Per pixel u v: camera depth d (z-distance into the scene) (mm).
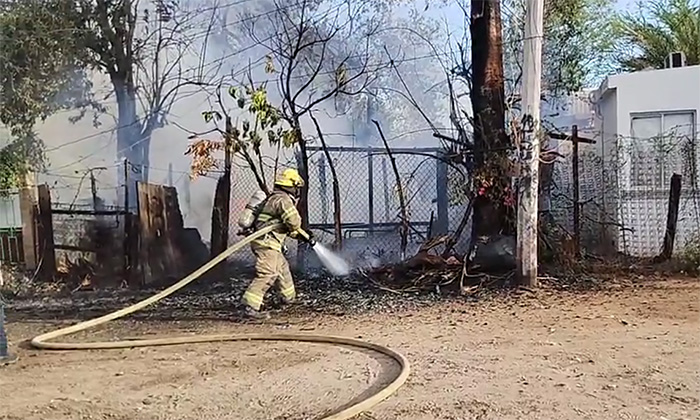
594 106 16234
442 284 9203
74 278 10805
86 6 14625
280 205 7855
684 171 11617
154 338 6840
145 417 4379
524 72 8578
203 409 4512
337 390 4852
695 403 4391
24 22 13633
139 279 10555
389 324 7172
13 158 13141
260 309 8109
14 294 9906
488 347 5992
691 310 7340
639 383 4832
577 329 6586
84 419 4359
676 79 13211
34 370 5621
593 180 11852
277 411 4445
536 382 4895
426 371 5250
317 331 6957
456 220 11641
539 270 9672
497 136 9516
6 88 13672
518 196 8742
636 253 11453
